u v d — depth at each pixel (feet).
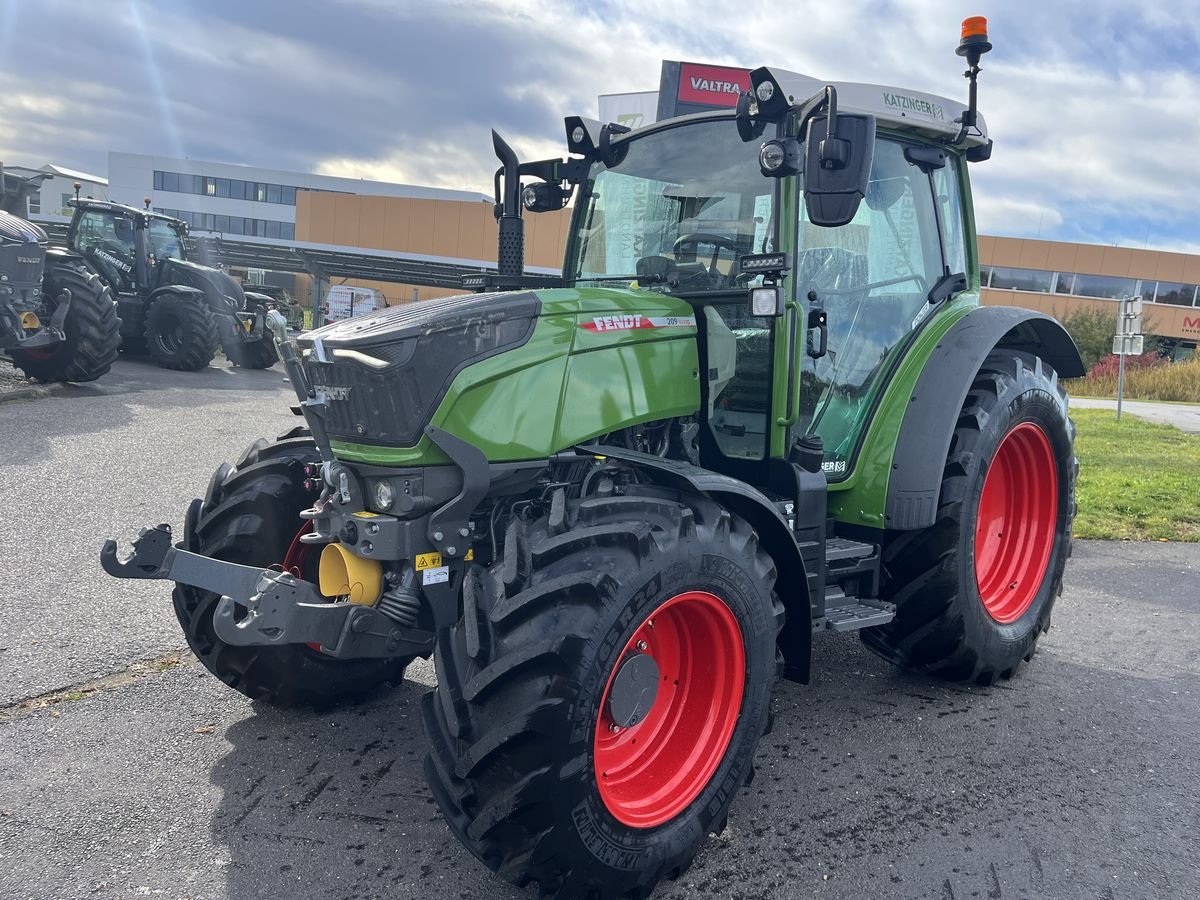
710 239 10.37
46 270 31.48
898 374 11.60
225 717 10.50
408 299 106.32
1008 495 13.38
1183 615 15.66
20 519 17.16
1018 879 7.93
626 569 7.20
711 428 10.30
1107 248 128.47
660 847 7.49
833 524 11.66
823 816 8.91
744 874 7.94
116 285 42.52
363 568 8.29
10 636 12.23
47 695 10.75
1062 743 10.64
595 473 8.66
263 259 69.05
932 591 11.32
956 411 11.20
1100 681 12.63
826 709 11.50
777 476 9.91
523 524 7.80
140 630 12.69
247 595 8.00
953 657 11.66
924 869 8.05
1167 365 90.33
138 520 17.48
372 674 10.82
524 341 8.25
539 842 6.74
